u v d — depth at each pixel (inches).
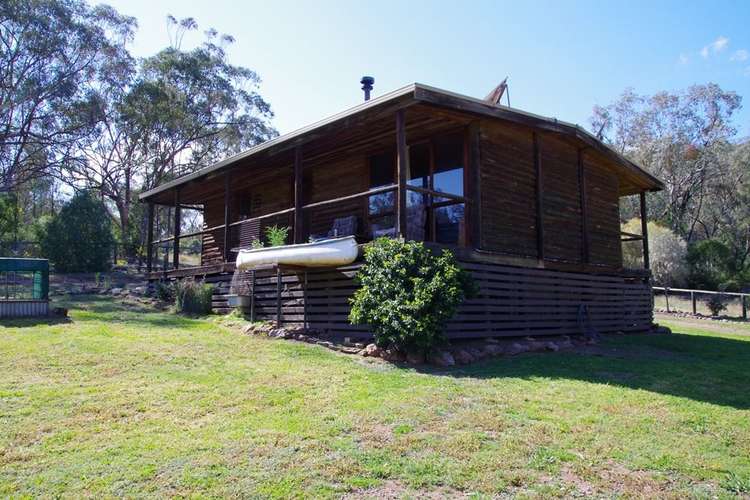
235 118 1422.2
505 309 386.6
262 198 637.3
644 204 597.6
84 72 1193.4
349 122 368.5
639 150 1707.7
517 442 167.6
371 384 236.8
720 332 574.9
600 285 487.5
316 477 138.9
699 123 1707.7
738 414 206.1
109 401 202.8
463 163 412.2
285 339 353.1
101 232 896.3
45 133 1173.7
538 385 244.8
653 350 384.2
